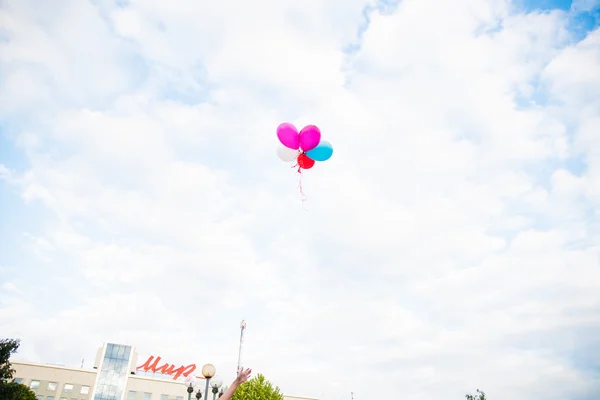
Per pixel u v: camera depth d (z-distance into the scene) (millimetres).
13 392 22734
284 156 12492
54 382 56844
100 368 59375
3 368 22594
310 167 12625
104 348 60906
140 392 58938
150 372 62781
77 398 56844
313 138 11477
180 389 60125
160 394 59312
